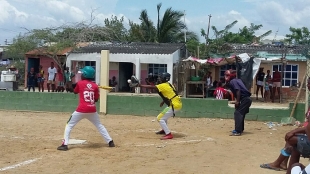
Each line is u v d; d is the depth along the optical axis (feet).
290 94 87.97
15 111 56.54
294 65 92.17
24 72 121.08
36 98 56.08
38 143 34.30
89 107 32.17
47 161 28.19
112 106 53.52
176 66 93.25
